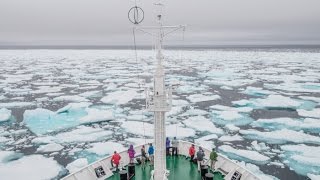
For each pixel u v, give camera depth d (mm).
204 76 54469
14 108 29797
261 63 82688
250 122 24453
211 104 31594
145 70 64500
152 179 7250
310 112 26844
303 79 49156
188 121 24219
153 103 6570
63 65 78125
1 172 14648
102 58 108750
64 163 16109
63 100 33375
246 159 16531
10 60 96125
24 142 19641
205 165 8531
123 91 37781
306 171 15023
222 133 21422
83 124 23656
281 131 21344
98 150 17547
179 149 10273
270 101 31484
